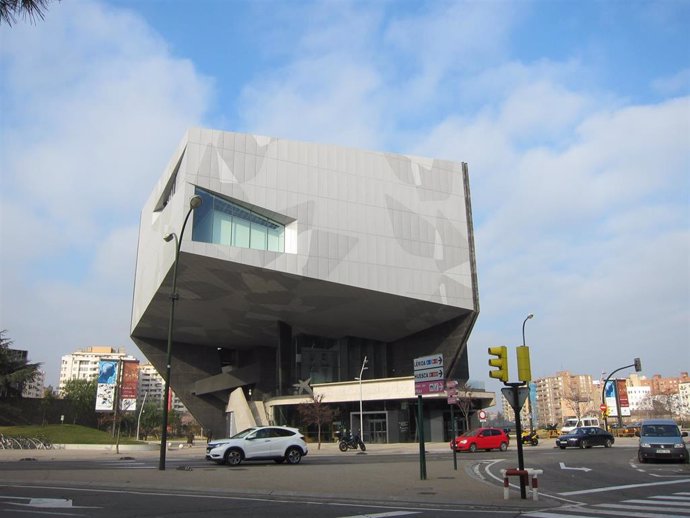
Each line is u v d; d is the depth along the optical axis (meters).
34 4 7.28
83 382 94.62
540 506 11.88
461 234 56.84
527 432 46.47
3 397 66.88
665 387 174.62
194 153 44.66
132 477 17.84
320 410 52.22
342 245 49.69
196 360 70.94
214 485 15.66
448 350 58.38
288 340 60.03
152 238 54.31
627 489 15.20
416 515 10.48
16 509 10.88
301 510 11.19
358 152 52.97
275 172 48.12
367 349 66.12
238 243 45.72
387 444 51.84
